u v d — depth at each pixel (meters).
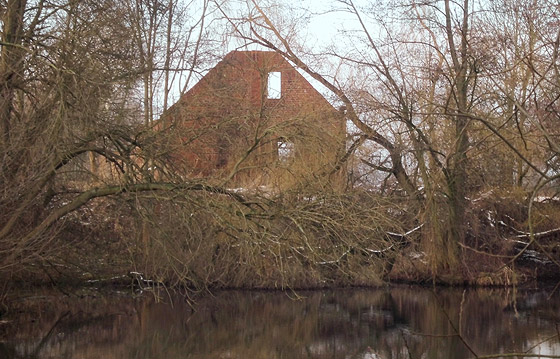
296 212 14.62
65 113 12.25
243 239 14.50
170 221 14.91
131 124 14.71
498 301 17.36
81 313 15.30
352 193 16.27
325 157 16.53
